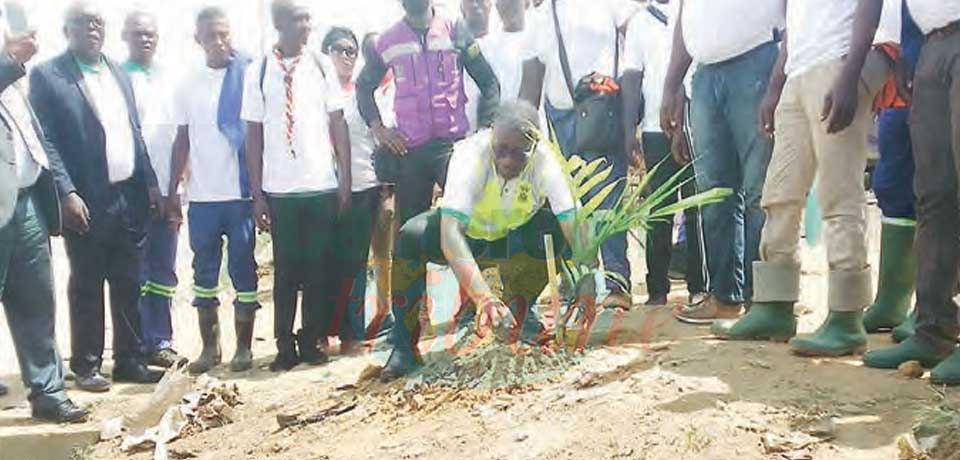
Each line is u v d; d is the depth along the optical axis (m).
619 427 3.94
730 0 5.12
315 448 4.36
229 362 6.18
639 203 5.64
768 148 5.17
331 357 6.05
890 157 4.84
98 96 5.71
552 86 6.27
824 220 4.50
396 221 6.23
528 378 4.60
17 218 5.12
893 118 4.78
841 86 4.23
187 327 7.33
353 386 5.13
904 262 4.92
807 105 4.51
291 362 5.84
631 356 4.70
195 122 5.89
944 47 4.02
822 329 4.51
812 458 3.57
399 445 4.20
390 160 6.07
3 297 5.20
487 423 4.22
